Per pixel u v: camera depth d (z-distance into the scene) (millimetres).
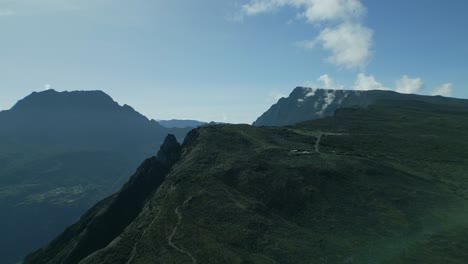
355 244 64562
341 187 86375
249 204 78062
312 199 81562
